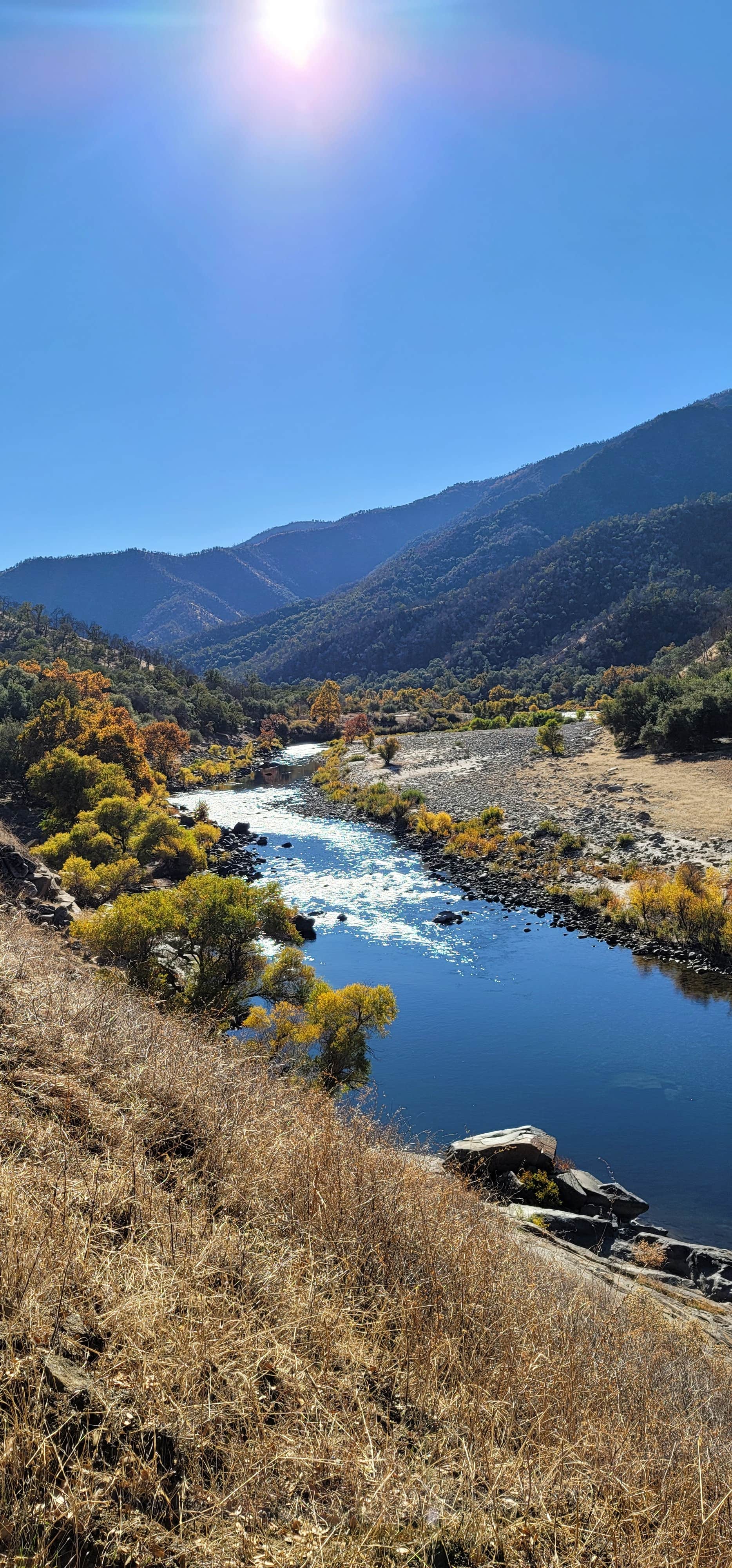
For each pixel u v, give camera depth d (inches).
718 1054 687.7
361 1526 87.0
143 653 6491.1
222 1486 87.2
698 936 958.4
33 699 2760.8
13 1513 73.6
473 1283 153.6
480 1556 88.1
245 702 5290.4
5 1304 98.7
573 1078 643.5
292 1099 227.5
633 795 1609.3
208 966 621.9
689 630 6245.1
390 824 1904.5
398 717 4982.8
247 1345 106.7
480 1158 446.3
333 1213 155.5
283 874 1437.0
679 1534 100.3
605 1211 440.1
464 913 1157.7
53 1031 205.9
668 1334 195.0
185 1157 166.2
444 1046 712.4
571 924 1079.6
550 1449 108.3
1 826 1355.8
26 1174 132.5
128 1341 97.9
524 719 3521.2
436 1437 108.9
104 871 1079.0
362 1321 130.7
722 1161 515.2
